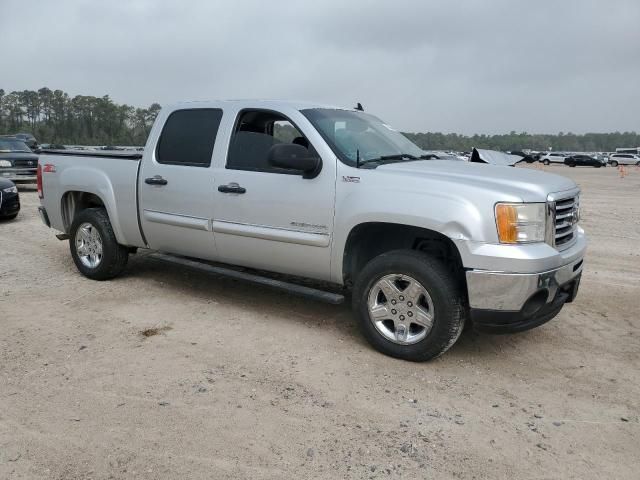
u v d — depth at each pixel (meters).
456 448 3.18
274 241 4.88
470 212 3.94
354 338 4.79
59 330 4.85
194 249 5.54
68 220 6.78
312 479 2.88
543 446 3.23
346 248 4.54
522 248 3.89
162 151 5.66
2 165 16.28
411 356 4.27
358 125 5.20
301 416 3.48
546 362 4.41
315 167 4.57
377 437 3.27
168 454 3.05
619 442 3.29
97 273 6.34
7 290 6.02
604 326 5.27
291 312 5.43
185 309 5.47
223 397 3.70
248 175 4.98
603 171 51.06
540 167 61.62
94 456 3.02
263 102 5.14
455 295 4.09
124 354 4.36
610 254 8.55
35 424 3.33
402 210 4.14
